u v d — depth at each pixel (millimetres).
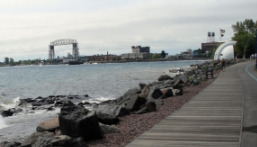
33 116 21938
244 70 48750
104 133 10766
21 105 28641
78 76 86000
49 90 48312
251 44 122500
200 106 15312
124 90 41875
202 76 35438
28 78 86812
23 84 63531
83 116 10133
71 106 10609
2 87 56812
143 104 15641
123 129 11406
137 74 82438
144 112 14953
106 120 12547
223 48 113250
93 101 28984
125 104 15891
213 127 10695
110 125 12062
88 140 9969
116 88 45375
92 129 10023
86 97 33688
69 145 8523
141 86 31125
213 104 15852
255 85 25531
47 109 25109
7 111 23094
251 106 14984
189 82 28625
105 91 41438
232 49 112812
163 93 20406
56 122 11586
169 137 9516
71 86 53344
